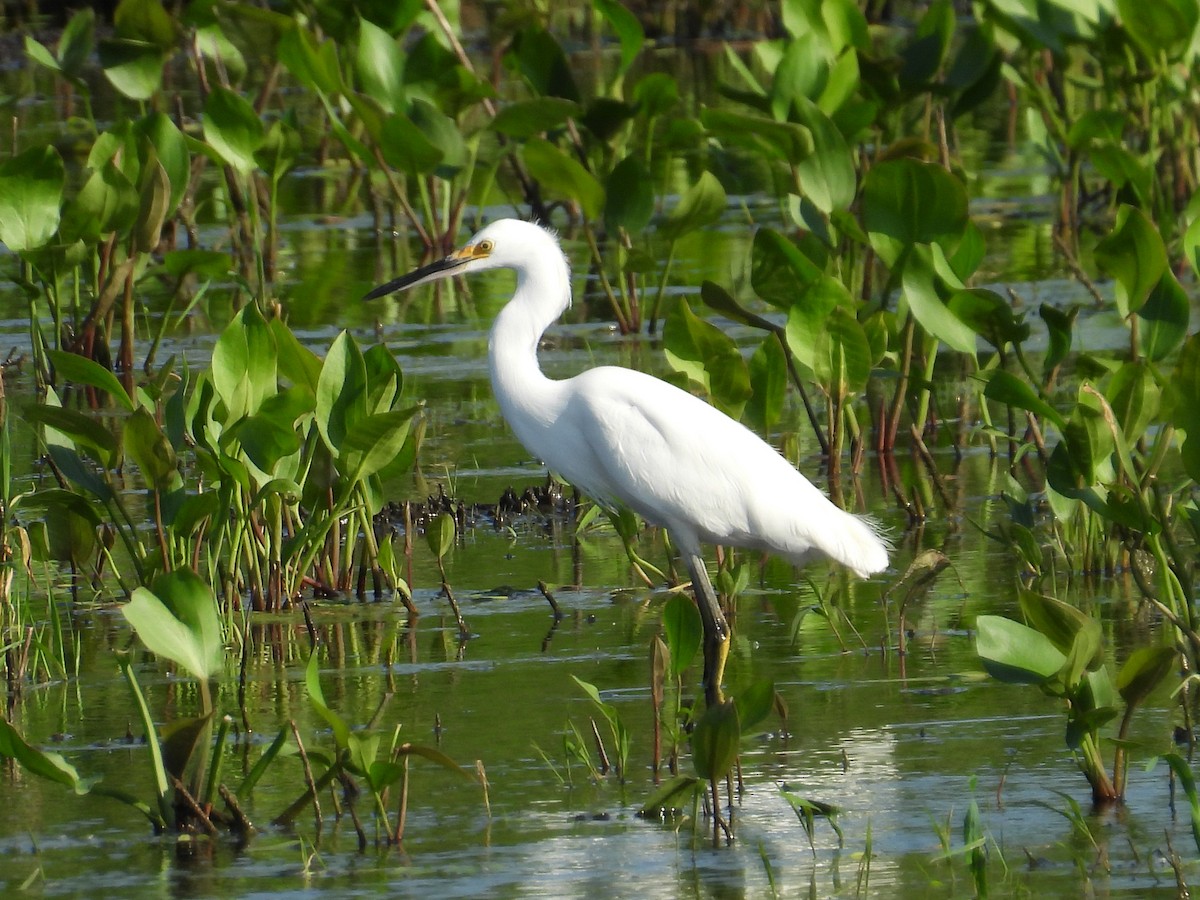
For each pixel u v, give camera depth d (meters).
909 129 24.08
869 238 13.98
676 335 12.52
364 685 10.00
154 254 22.58
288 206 26.56
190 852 7.66
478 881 7.29
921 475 14.59
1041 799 8.12
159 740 9.00
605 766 8.61
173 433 10.95
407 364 18.23
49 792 8.47
